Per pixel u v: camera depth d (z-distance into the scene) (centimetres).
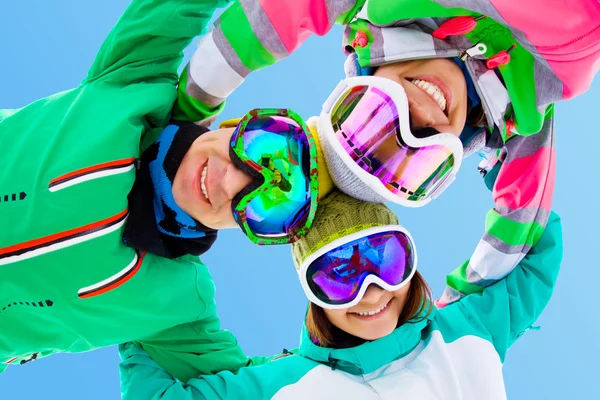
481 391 166
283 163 149
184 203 151
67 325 152
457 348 169
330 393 163
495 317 171
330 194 159
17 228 148
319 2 153
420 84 151
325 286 158
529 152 167
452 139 149
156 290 154
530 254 174
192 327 163
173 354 162
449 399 163
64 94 157
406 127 147
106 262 149
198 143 150
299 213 152
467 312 172
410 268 160
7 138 153
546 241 173
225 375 162
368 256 157
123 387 162
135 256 152
